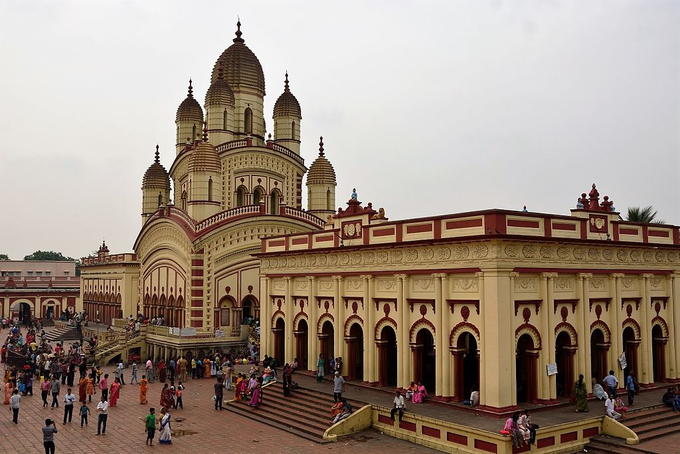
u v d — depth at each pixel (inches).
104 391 1143.6
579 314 1000.2
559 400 960.3
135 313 2308.1
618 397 976.3
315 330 1273.4
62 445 901.8
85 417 1026.7
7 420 1059.3
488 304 901.2
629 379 971.3
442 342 978.1
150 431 902.4
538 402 933.2
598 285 1047.0
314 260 1280.8
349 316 1189.1
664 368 1147.9
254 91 2048.5
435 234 1008.2
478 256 923.4
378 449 869.2
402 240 1070.4
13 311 3459.6
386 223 1107.9
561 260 981.8
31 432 975.6
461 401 956.6
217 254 1752.0
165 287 1935.3
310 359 1275.8
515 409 896.9
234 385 1349.7
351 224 1197.1
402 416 928.3
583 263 1015.0
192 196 1782.7
